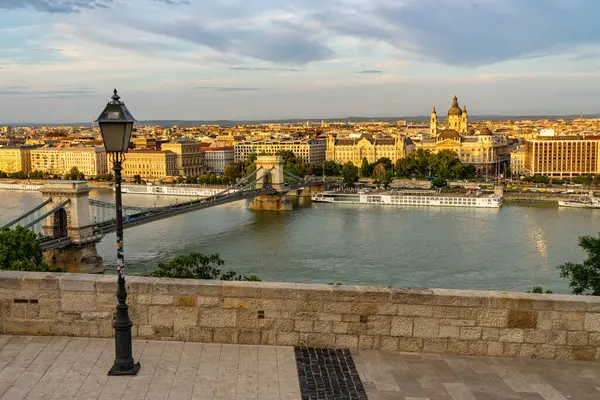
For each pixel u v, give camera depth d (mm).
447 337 32688
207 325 33375
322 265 180125
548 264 178125
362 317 32875
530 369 31328
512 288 153625
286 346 33188
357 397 28266
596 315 32125
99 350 32344
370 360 31844
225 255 197750
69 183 196625
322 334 33125
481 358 32375
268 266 179875
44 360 31109
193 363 31078
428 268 174375
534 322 32375
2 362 30828
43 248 181625
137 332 33625
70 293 33719
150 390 28406
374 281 160875
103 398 27625
